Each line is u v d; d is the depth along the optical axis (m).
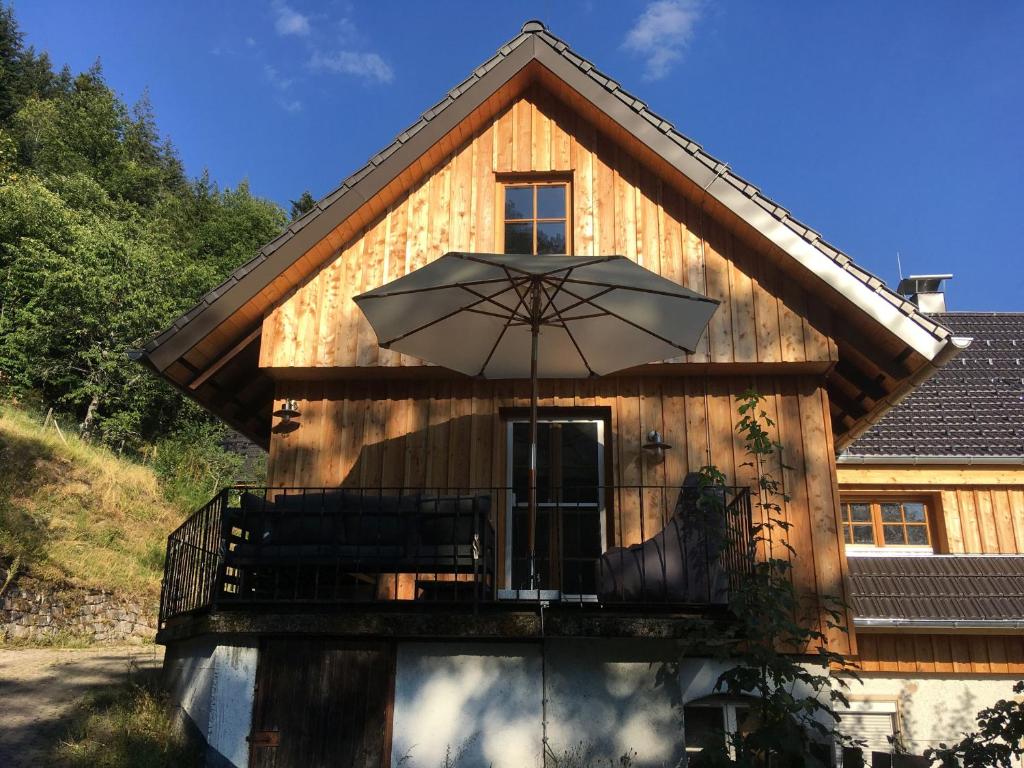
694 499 7.04
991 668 10.03
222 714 7.07
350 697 7.00
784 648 7.75
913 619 9.60
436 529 6.96
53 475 19.09
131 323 25.95
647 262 9.19
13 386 24.30
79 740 7.57
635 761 6.71
